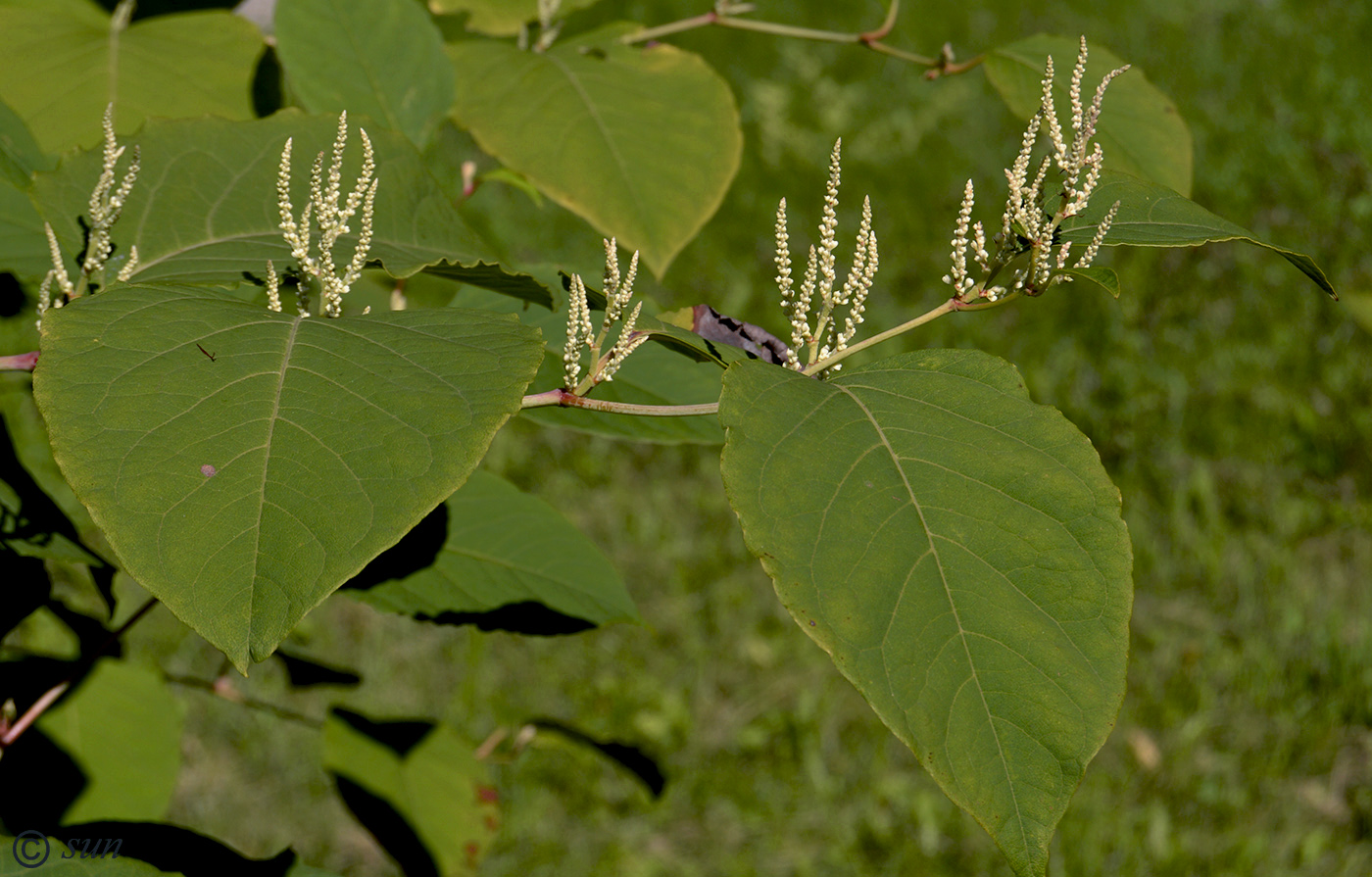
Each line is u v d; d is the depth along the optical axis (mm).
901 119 6480
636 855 3557
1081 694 1187
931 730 1182
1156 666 4109
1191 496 4652
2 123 1445
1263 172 6562
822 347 1308
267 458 1185
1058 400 4961
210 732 3553
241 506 1175
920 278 5434
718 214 5551
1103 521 1212
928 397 1246
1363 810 3770
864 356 4945
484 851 1872
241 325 1229
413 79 1590
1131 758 3854
